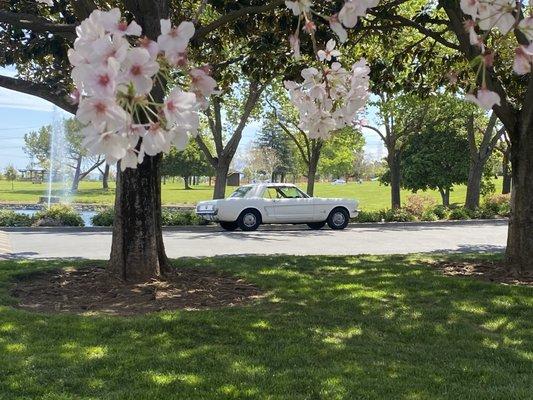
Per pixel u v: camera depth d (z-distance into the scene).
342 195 55.16
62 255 12.61
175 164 72.19
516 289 7.64
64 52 8.98
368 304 6.82
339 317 6.18
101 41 1.62
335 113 2.49
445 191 33.69
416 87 12.70
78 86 1.70
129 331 5.50
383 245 15.53
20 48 9.30
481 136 33.66
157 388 4.09
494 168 39.34
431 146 31.70
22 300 6.93
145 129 1.69
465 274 8.99
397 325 5.93
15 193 54.31
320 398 3.96
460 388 4.16
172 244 15.16
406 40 14.24
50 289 7.47
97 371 4.43
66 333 5.41
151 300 6.95
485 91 1.81
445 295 7.36
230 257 10.71
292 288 7.70
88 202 40.03
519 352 5.09
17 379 4.22
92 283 7.73
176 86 1.84
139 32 1.69
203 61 9.82
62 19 9.53
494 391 4.11
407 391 4.09
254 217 19.47
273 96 23.88
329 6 6.43
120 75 1.62
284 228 20.86
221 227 20.31
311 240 16.52
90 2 7.08
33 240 15.76
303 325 5.80
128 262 7.80
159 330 5.55
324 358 4.83
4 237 16.47
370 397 3.98
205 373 4.41
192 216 21.03
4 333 5.38
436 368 4.62
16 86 7.53
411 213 24.08
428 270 9.24
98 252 13.20
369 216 22.77
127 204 7.82
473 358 4.94
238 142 22.02
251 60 9.66
